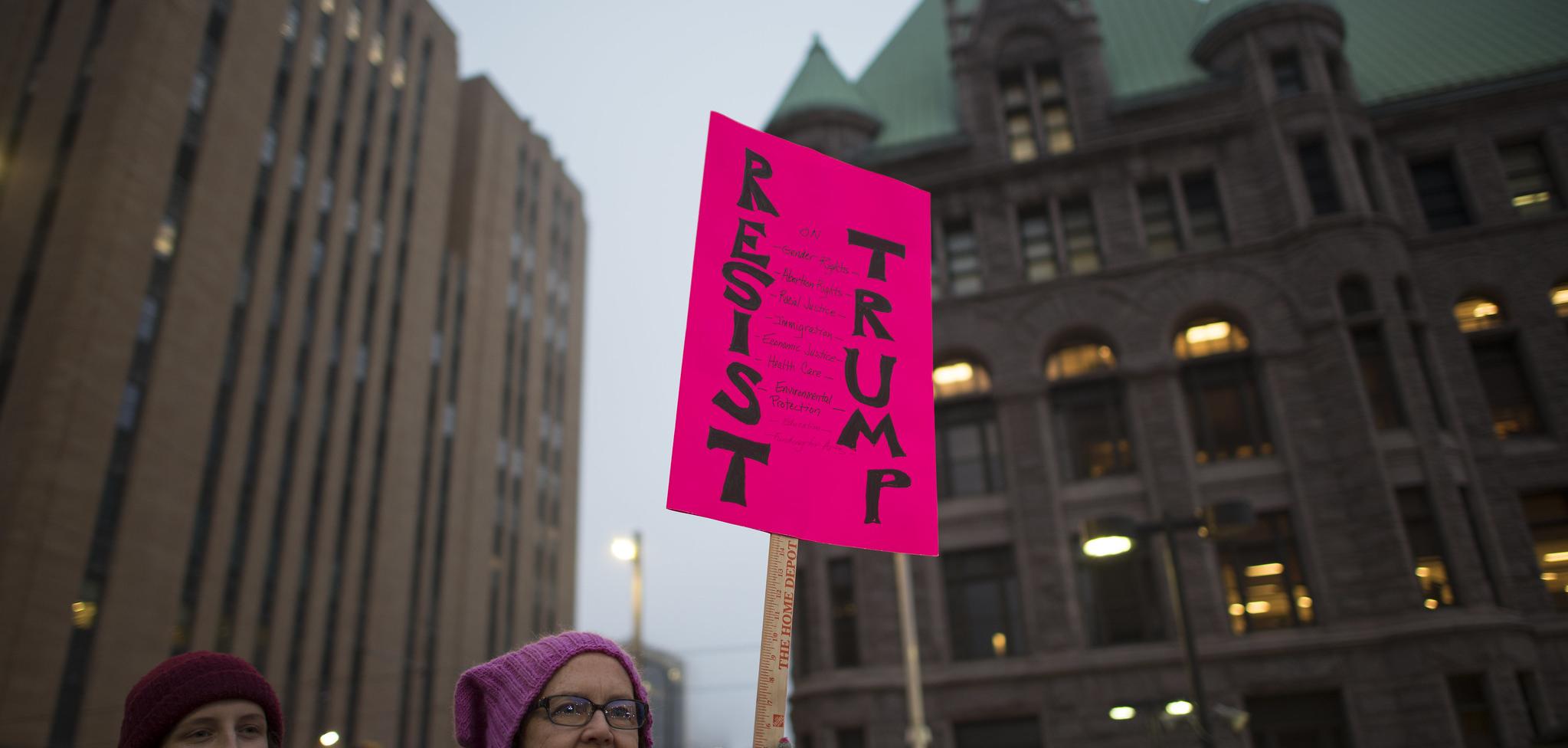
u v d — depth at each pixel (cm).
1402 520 2525
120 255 4047
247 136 4850
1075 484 2783
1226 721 2430
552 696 285
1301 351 2727
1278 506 2625
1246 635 2533
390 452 5550
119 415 3919
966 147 3152
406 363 5850
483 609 6206
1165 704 2448
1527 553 2550
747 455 421
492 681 297
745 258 462
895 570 2767
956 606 2738
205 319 4397
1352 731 2370
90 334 3853
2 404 3738
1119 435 2806
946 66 3575
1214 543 2625
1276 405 2698
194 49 4622
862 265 490
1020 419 2842
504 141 7662
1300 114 2908
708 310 443
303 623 4691
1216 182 2983
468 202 7056
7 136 4350
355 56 5862
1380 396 2662
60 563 3566
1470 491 2578
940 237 3119
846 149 3272
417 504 5766
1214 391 2791
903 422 462
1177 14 3459
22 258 4028
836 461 439
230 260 4603
